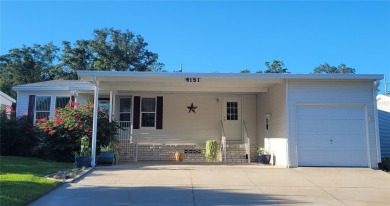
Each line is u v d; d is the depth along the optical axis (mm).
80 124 14844
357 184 10148
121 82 15414
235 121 19203
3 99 25359
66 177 10305
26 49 43469
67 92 18844
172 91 17875
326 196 8594
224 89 16969
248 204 7625
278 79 14133
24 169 11570
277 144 15023
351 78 13719
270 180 10578
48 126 14922
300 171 12430
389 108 19562
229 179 10609
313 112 14031
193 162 15969
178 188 9172
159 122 18906
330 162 13781
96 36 41812
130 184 9633
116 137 16234
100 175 11055
